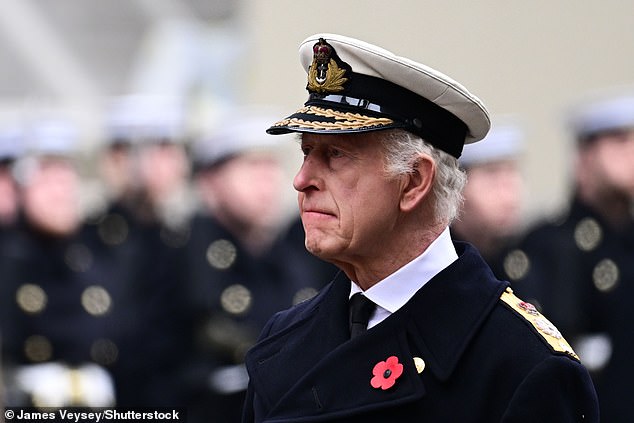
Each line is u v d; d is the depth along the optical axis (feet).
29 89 128.16
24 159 88.28
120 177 94.27
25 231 87.76
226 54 125.18
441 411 38.81
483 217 88.38
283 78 117.80
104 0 129.70
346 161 39.52
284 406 40.11
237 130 88.38
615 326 88.53
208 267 86.74
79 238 90.17
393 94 39.52
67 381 80.43
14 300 85.40
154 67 127.65
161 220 92.12
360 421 39.37
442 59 115.65
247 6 123.13
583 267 89.56
